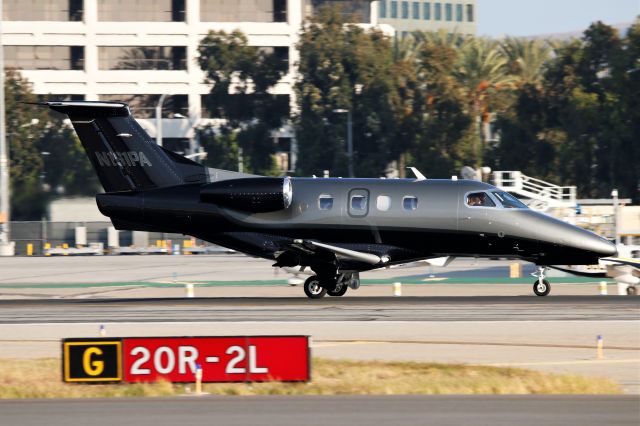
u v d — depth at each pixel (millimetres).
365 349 83438
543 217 119938
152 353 66938
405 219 119688
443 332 91562
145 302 119375
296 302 117125
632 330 91938
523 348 83688
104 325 95312
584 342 86125
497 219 119000
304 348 67375
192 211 120812
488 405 59625
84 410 58344
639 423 54219
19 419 55875
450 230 119500
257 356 67312
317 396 63156
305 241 114250
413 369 72875
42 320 101688
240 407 59062
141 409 58594
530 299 119000
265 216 120875
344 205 120312
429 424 54188
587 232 119938
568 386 66188
